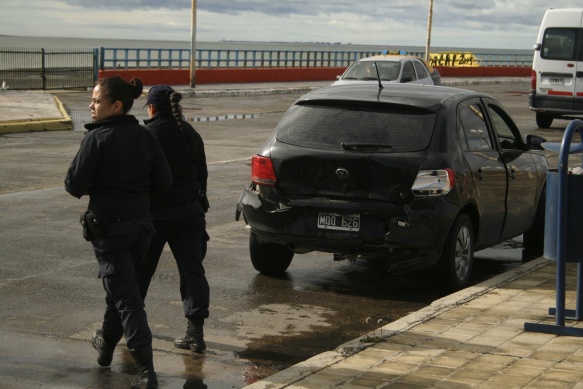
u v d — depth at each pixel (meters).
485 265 9.97
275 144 8.46
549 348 6.45
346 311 7.94
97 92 5.72
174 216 6.36
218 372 6.17
